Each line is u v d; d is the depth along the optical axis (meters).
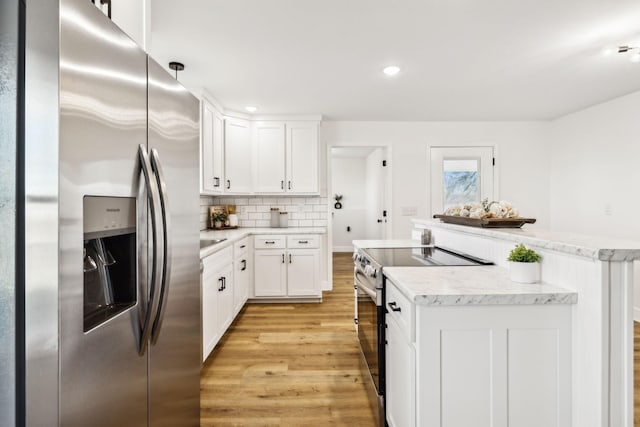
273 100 3.62
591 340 1.18
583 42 2.38
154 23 2.10
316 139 4.18
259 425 1.81
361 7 1.95
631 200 3.43
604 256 1.13
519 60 2.67
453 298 1.21
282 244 3.96
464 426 1.23
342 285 4.86
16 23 0.72
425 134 4.55
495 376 1.24
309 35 2.26
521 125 4.55
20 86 0.73
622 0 1.88
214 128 3.56
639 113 3.35
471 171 4.58
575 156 4.12
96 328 0.86
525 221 1.98
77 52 0.79
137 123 1.04
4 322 0.71
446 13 2.01
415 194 4.56
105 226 0.90
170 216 1.22
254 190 4.16
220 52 2.50
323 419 1.86
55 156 0.73
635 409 1.95
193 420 1.51
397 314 1.50
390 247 2.51
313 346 2.79
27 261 0.72
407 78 3.02
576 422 1.24
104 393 0.89
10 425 0.71
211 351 2.59
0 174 0.72
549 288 1.31
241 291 3.55
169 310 1.27
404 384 1.38
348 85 3.20
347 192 8.21
